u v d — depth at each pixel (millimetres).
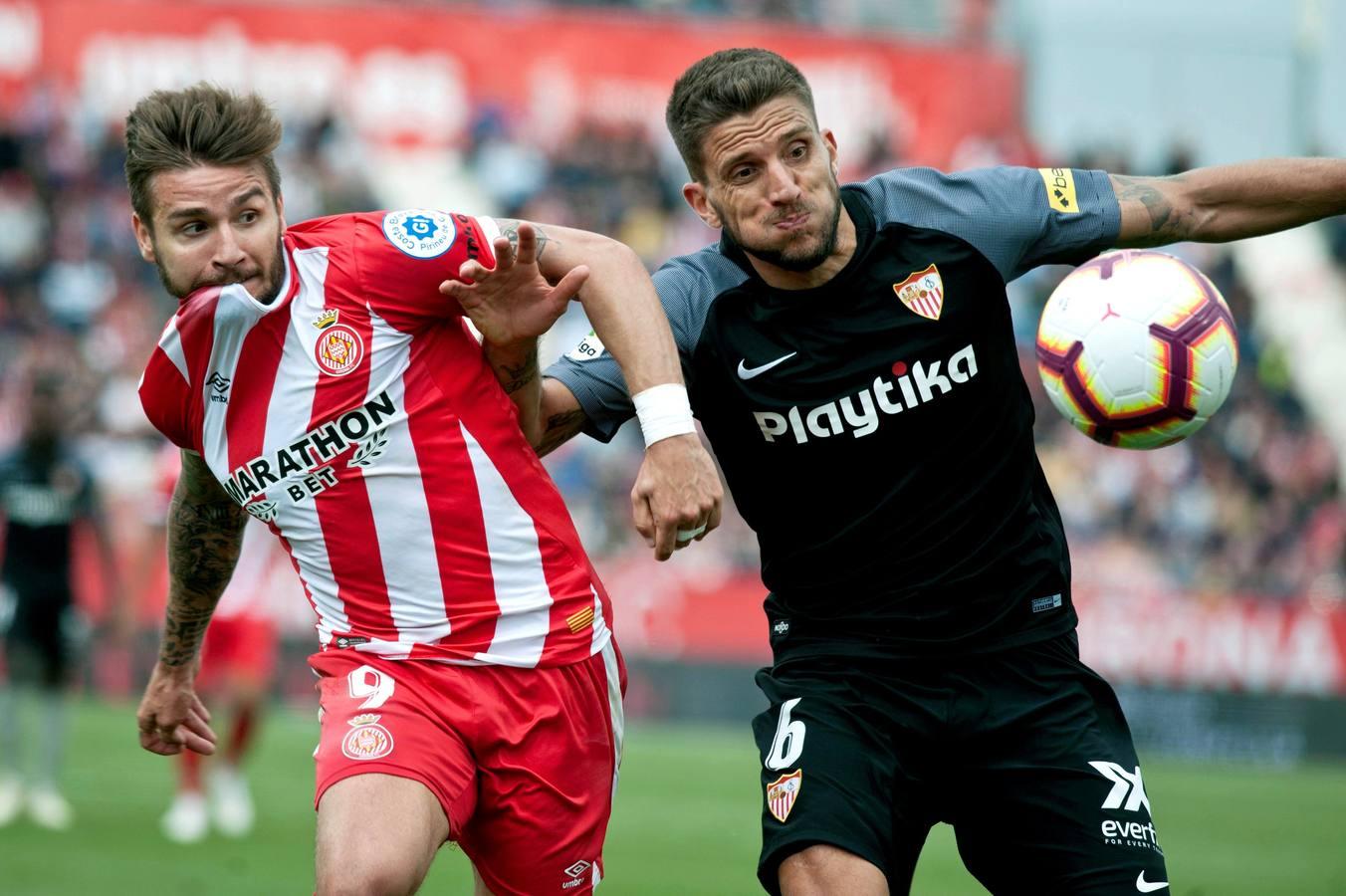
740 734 53719
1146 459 67312
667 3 76750
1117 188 14719
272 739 46438
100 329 65625
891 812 14133
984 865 14844
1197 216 14750
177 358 13453
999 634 14523
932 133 74562
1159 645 55875
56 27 69188
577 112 72750
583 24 72688
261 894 26141
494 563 13711
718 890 27766
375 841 12430
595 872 14438
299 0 70562
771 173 13578
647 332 13406
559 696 13844
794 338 14266
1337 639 56656
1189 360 14852
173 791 37219
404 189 71375
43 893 25641
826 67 73812
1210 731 55812
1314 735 56031
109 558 38656
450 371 13656
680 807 37438
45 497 35562
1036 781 14289
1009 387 14523
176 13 69750
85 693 52875
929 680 14508
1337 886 30203
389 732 13227
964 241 14336
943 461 14336
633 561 56188
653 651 55406
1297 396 72312
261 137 12977
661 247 73312
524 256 13086
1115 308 15047
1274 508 67812
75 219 68188
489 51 72062
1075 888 14125
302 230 13484
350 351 13305
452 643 13656
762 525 15016
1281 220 14867
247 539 33344
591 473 61594
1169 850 34062
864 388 14164
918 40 74312
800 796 13789
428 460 13539
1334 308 74375
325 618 14078
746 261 14453
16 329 65062
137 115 12969
